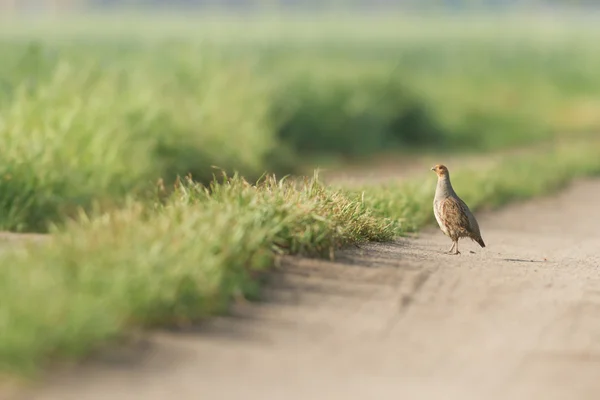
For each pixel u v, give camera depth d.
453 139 49.25
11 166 21.52
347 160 40.62
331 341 11.62
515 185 30.94
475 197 27.45
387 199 21.38
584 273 16.72
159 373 10.29
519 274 15.97
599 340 12.23
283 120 40.28
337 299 13.39
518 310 13.51
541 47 104.94
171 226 14.07
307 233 15.45
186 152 27.45
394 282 14.45
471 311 13.29
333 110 43.72
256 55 60.84
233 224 14.49
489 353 11.48
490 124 52.94
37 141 23.00
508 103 60.38
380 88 48.84
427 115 49.50
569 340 12.19
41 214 21.36
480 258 17.50
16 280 11.56
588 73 85.69
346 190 19.89
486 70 82.25
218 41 80.50
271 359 10.90
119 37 82.88
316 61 52.59
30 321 10.40
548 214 26.88
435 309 13.26
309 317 12.52
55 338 10.38
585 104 71.06
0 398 9.45
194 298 12.27
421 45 99.38
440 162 40.25
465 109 53.34
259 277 13.95
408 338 11.89
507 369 10.93
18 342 10.04
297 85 44.44
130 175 24.45
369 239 17.91
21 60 31.42
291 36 101.56
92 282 11.76
